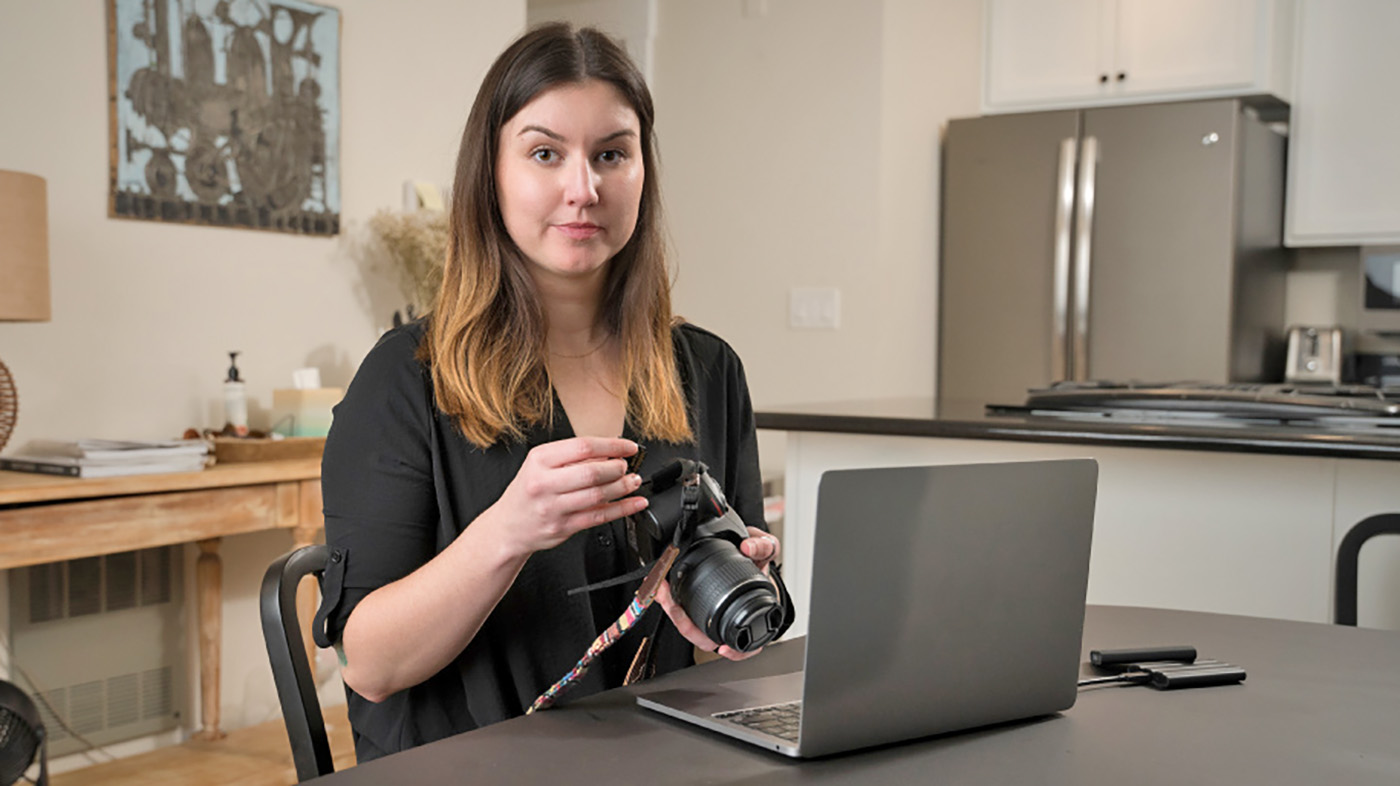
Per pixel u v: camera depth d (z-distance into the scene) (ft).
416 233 10.06
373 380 3.63
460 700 3.62
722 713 2.93
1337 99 11.93
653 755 2.68
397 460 3.54
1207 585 6.38
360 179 10.46
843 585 2.60
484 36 11.53
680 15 14.23
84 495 7.27
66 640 8.68
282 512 8.45
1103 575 6.65
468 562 3.07
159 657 9.28
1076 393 7.38
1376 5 11.66
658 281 4.08
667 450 3.98
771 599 2.87
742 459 4.44
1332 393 7.79
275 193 9.72
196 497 7.89
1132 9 12.01
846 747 2.68
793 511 7.56
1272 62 11.50
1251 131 11.60
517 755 2.68
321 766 3.22
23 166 8.21
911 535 2.68
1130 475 6.55
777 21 13.57
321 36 10.02
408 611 3.17
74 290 8.53
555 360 3.93
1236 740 2.84
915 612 2.71
